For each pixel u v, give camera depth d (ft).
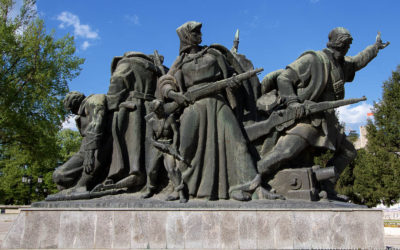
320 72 19.43
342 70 20.51
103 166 19.72
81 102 20.65
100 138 19.35
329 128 19.42
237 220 15.66
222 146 18.54
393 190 60.49
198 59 19.72
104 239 15.83
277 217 15.60
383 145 65.82
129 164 19.56
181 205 16.80
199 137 18.57
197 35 20.18
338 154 21.21
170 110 19.60
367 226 15.49
